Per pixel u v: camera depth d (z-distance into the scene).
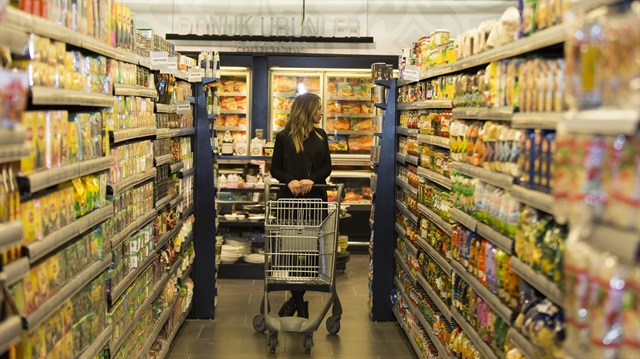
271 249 5.43
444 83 4.39
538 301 2.54
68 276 2.71
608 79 1.57
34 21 2.28
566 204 1.75
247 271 8.05
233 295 7.21
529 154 2.56
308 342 5.31
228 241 8.22
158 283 4.57
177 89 5.36
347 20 10.23
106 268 3.23
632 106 1.48
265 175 9.21
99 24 3.22
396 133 6.20
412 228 5.45
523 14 2.75
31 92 2.25
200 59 6.71
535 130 2.54
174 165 5.18
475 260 3.35
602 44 1.60
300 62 9.55
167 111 4.84
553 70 2.36
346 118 10.34
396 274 6.23
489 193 3.12
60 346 2.60
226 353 5.32
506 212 2.84
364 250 9.84
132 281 3.74
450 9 10.23
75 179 2.86
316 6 10.20
